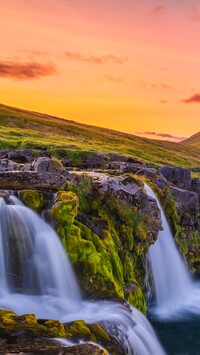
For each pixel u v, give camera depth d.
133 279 27.20
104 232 26.77
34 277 22.69
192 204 42.69
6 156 45.56
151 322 28.78
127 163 49.06
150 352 21.02
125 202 29.42
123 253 27.53
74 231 24.53
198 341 25.72
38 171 28.08
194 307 32.56
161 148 166.12
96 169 43.06
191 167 118.19
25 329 15.56
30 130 120.06
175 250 38.06
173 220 38.34
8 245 22.77
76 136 133.62
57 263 23.16
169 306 32.69
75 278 23.28
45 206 25.69
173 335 26.59
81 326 17.16
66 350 14.24
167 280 34.84
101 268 23.72
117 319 19.88
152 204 30.50
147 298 31.19
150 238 30.30
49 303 21.02
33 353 13.98
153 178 38.91
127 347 18.44
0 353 13.88
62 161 47.84
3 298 20.81
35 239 23.64
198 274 41.66
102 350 14.34
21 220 23.59
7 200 24.38
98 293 22.69
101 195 29.22
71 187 27.91
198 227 44.22
